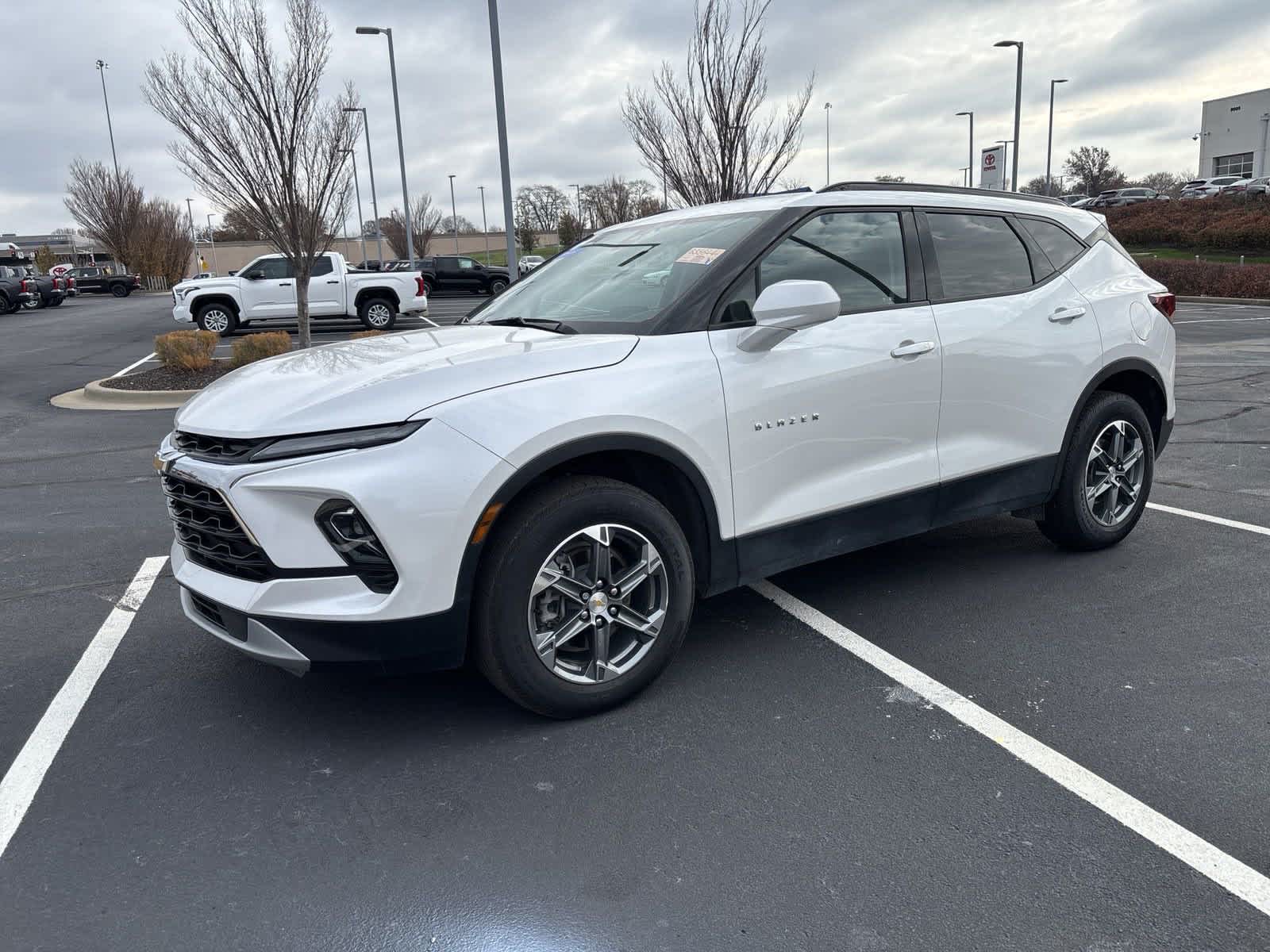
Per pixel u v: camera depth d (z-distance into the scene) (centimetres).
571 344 311
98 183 5253
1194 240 4181
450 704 334
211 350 1340
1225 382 1097
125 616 429
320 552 274
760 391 334
